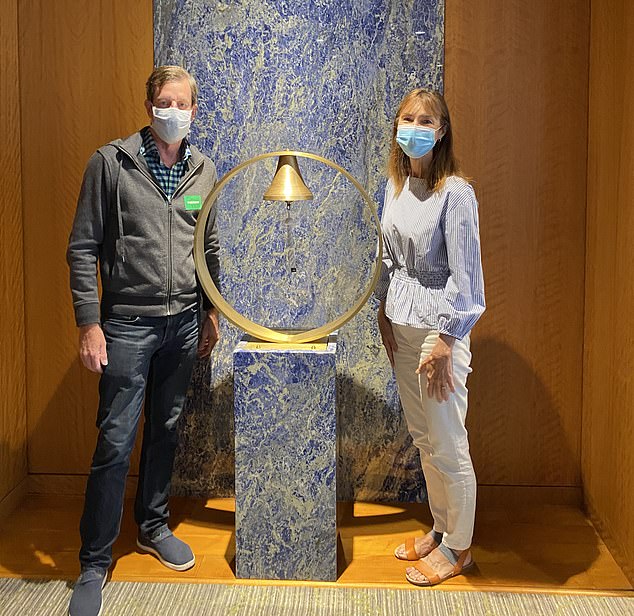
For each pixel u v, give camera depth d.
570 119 3.56
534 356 3.69
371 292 3.08
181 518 3.63
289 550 3.14
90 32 3.60
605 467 3.41
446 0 3.52
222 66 3.56
